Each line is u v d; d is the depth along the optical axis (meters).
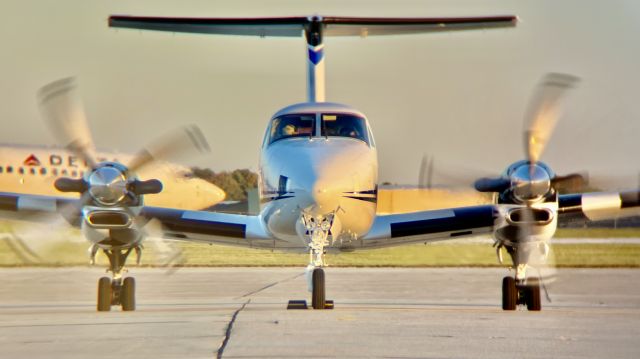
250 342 34.25
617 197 52.94
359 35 70.38
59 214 52.03
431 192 53.19
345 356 30.83
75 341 35.25
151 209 54.31
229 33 68.31
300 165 48.31
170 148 52.41
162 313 48.84
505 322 41.50
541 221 51.25
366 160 50.00
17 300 61.84
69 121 52.62
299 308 53.00
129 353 31.95
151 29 66.38
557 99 51.72
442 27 67.19
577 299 60.88
